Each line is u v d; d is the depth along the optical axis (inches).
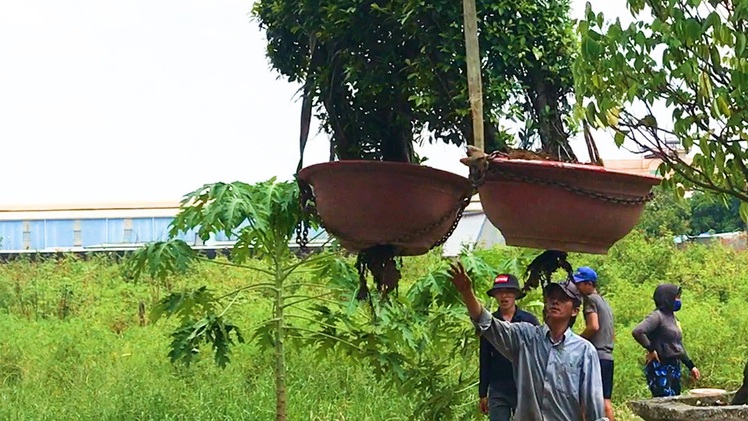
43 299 658.8
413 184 157.6
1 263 862.5
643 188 159.8
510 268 290.2
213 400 387.2
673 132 183.8
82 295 677.9
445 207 161.3
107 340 512.1
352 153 206.8
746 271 691.4
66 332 521.0
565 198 155.9
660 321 363.3
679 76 176.7
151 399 386.0
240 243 285.9
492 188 159.6
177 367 437.1
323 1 199.5
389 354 288.8
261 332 294.7
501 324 202.7
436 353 311.3
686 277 665.0
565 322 201.9
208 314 287.7
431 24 192.9
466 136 197.3
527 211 157.2
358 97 202.2
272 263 302.4
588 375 199.9
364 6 194.2
